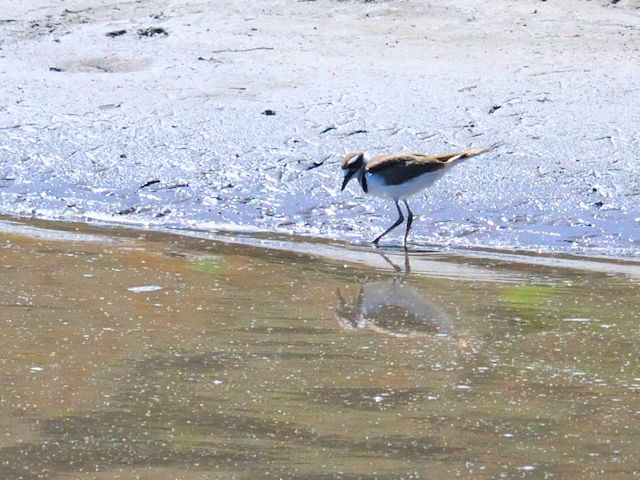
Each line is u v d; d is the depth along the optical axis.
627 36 35.91
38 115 29.61
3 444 12.54
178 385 14.33
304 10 38.41
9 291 18.73
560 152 26.88
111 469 11.93
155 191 25.95
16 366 14.95
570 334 16.67
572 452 12.36
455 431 12.93
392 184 23.22
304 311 17.86
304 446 12.49
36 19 37.28
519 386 14.41
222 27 36.50
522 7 38.66
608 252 22.44
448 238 23.47
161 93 31.19
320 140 27.97
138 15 37.88
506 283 19.84
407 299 18.67
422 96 30.45
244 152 27.41
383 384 14.45
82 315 17.38
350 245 23.03
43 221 24.70
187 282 19.61
